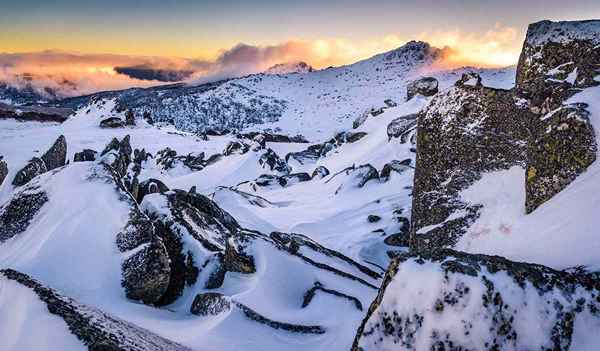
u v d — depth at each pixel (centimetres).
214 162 5012
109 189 1298
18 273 852
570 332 538
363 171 2759
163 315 1009
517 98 1180
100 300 991
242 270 1152
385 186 2553
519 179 1102
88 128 6425
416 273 595
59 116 7544
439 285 568
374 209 2228
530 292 554
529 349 529
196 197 1616
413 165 2834
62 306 680
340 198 2566
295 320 940
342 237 1931
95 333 591
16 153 4175
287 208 2572
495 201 1103
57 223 1181
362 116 4862
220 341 840
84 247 1109
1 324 651
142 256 1081
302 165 4772
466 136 1241
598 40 1123
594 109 902
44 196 1295
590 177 832
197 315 1027
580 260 657
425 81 4209
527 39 1310
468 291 552
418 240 1252
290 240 1516
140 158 4559
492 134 1202
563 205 839
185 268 1202
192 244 1253
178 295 1153
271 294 1034
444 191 1252
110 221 1184
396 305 592
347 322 941
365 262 1633
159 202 1403
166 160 4631
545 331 536
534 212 923
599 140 855
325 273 1189
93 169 1391
